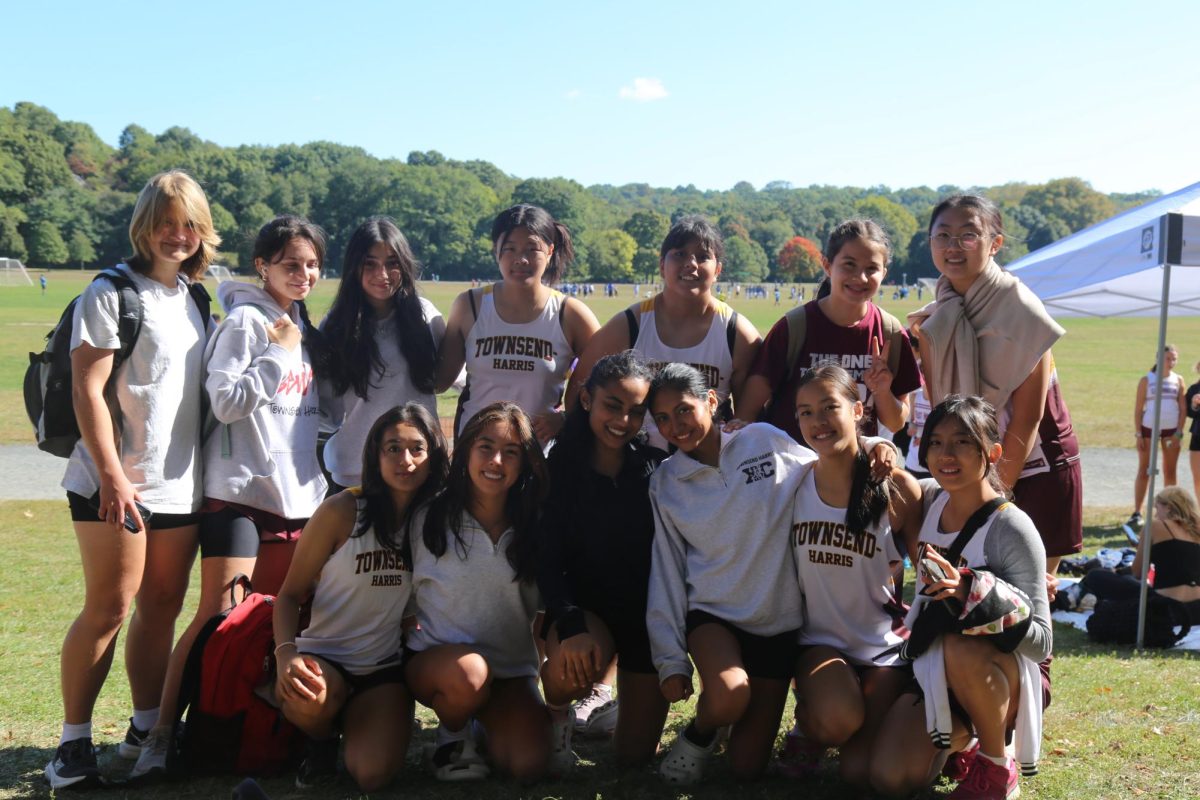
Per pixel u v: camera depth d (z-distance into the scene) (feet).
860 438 13.69
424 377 17.52
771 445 14.17
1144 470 39.01
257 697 13.70
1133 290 34.60
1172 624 22.29
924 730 12.69
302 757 14.08
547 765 13.80
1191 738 15.30
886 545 13.71
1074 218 557.74
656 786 13.64
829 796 13.32
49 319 143.64
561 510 14.16
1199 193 24.36
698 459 14.21
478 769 13.62
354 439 17.29
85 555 13.65
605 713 15.96
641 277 559.38
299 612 14.02
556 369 18.30
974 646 12.30
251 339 14.82
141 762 13.70
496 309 18.24
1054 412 16.55
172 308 14.29
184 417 14.32
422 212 513.04
